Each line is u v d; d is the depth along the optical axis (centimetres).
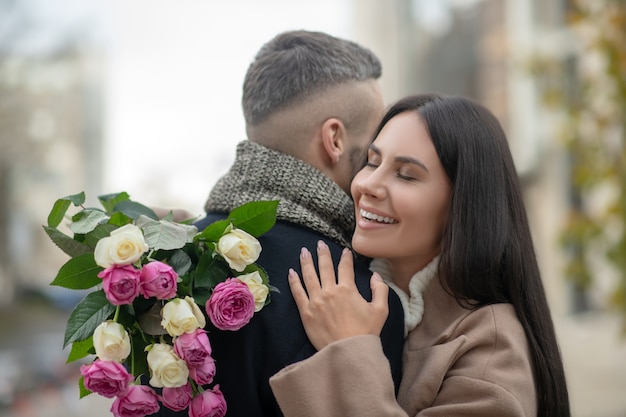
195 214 176
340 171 164
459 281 146
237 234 136
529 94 995
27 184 1154
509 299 152
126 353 126
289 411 133
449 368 144
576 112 473
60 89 1145
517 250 150
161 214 174
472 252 145
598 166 466
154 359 127
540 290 155
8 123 1112
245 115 167
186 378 128
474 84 1080
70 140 1162
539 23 909
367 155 159
